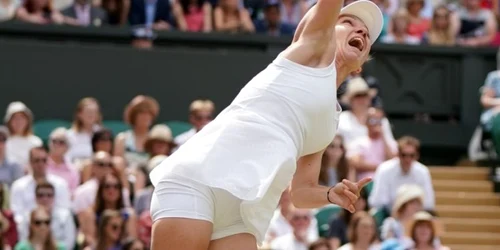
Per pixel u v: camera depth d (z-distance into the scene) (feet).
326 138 33.12
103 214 63.62
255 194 30.83
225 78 95.30
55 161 73.51
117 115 93.30
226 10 97.09
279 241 67.15
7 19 92.73
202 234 31.09
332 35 32.58
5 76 91.61
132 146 80.38
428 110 100.48
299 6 98.63
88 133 80.64
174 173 31.40
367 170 80.28
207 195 31.22
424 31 102.06
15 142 77.77
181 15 96.73
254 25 97.76
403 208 69.82
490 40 103.09
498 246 83.82
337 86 33.83
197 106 81.51
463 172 90.27
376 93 91.45
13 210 69.36
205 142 31.65
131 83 93.76
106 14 95.81
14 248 65.16
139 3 95.71
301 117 31.91
